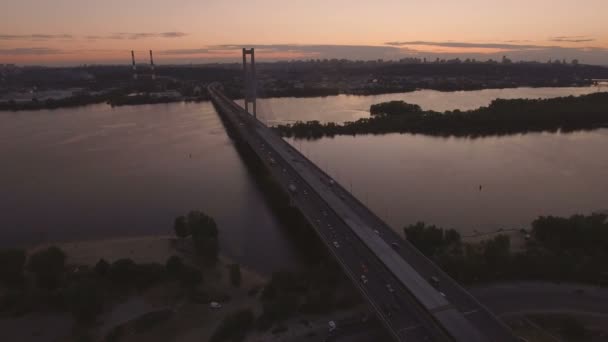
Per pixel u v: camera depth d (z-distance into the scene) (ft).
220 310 271.90
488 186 515.09
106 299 278.87
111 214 451.53
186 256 347.56
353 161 636.48
